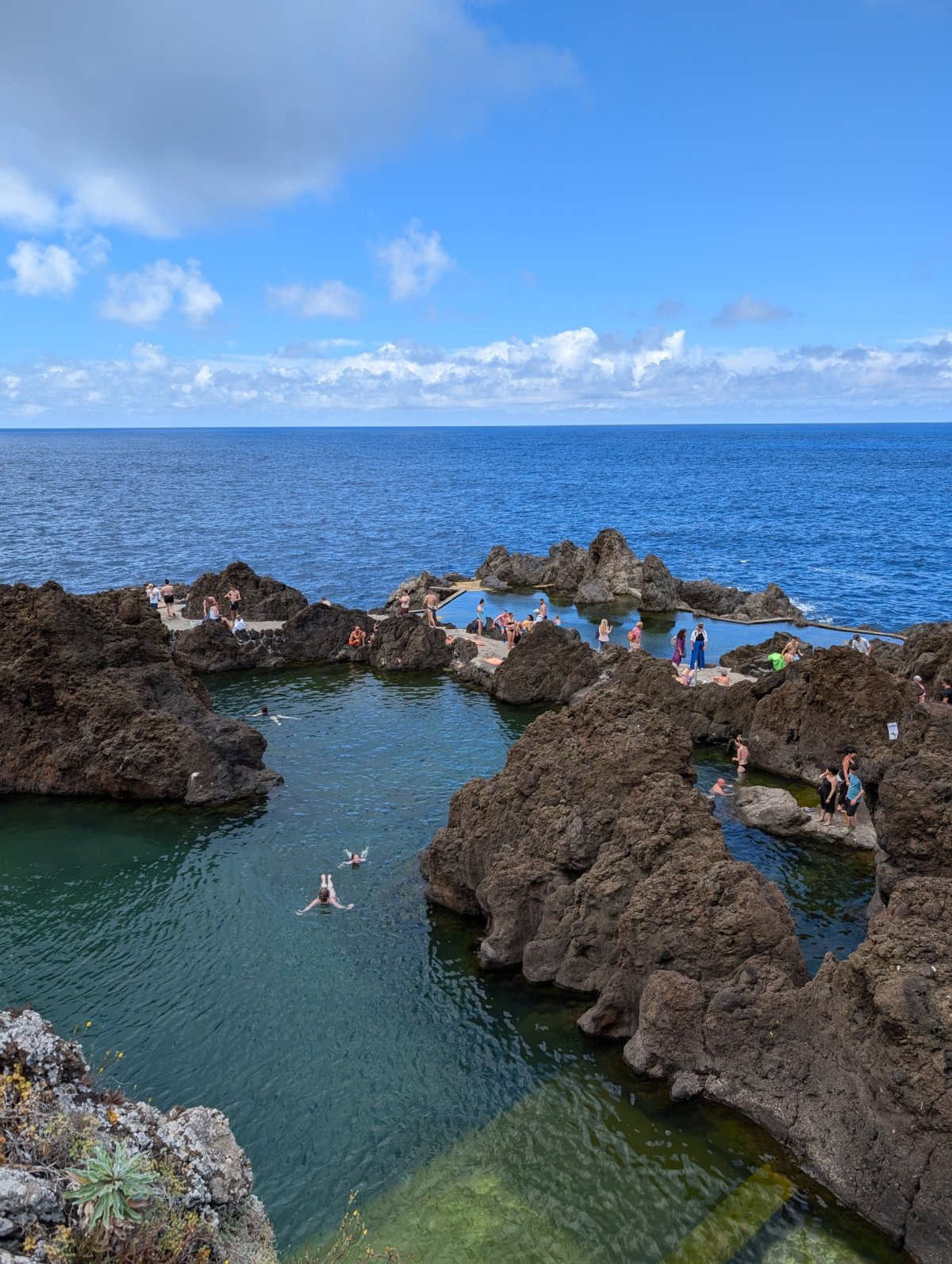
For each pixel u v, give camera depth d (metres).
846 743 35.47
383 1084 19.78
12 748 36.25
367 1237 15.75
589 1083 19.66
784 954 20.34
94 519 142.62
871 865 29.19
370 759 39.47
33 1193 10.13
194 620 63.44
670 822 23.39
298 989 23.33
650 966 20.88
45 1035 12.92
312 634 57.53
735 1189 16.61
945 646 42.88
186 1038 21.36
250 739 36.69
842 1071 17.58
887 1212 15.66
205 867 29.86
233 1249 11.95
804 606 78.44
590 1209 16.22
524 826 26.17
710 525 136.25
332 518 146.75
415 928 26.28
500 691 47.75
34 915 26.98
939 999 16.33
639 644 54.38
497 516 151.38
